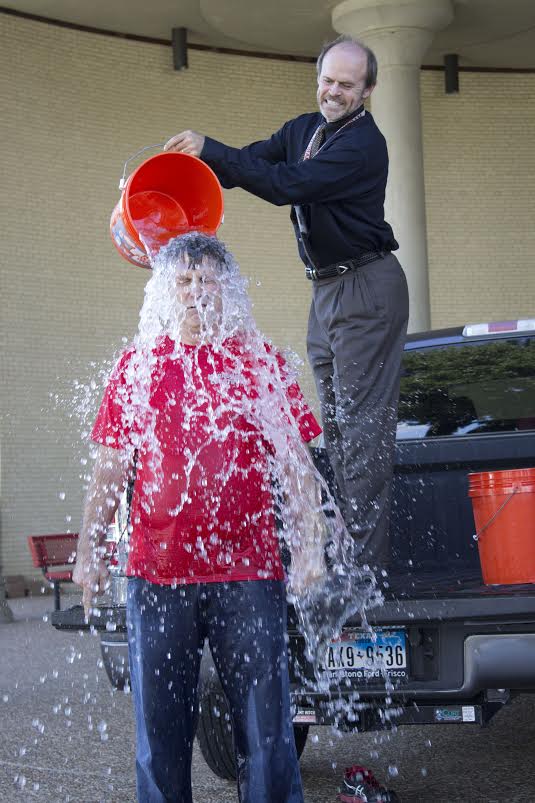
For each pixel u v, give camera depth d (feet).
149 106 49.32
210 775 13.56
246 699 8.59
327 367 12.82
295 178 11.13
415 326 43.19
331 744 15.05
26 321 46.06
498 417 16.24
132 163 48.91
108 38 48.52
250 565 8.67
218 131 50.47
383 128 43.42
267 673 8.59
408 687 10.55
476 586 11.25
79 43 47.83
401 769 13.39
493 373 16.30
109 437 8.94
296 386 9.06
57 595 35.12
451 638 10.52
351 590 10.42
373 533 12.03
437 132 53.47
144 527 8.75
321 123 12.42
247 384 8.80
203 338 8.81
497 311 53.57
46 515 46.21
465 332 16.42
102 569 9.16
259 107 51.21
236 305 8.93
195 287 8.75
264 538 8.75
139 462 8.82
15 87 46.21
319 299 12.53
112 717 17.89
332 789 12.47
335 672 10.73
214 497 8.61
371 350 12.17
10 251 45.80
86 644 28.63
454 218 53.47
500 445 15.38
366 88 11.91
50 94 47.06
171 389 8.73
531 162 53.88
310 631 10.50
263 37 47.75
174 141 10.74
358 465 12.10
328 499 12.78
